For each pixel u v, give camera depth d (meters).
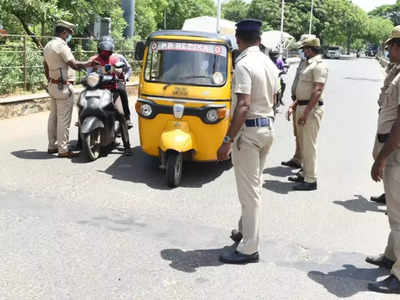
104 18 19.83
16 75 11.98
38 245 4.59
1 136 9.12
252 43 4.33
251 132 4.28
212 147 6.83
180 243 4.81
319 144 9.98
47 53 7.39
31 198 5.82
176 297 3.82
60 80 7.47
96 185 6.48
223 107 6.73
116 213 5.52
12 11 15.98
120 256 4.46
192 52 7.02
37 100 11.69
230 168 7.77
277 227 5.41
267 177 7.47
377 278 4.33
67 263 4.27
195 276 4.17
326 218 5.81
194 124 6.71
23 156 7.72
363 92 20.69
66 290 3.84
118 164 7.62
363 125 12.41
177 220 5.43
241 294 3.93
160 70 6.97
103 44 7.85
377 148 4.82
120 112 7.98
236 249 4.51
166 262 4.39
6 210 5.39
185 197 6.24
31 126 10.16
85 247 4.60
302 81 6.67
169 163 6.50
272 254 4.70
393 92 4.59
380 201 6.52
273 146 9.69
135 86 16.75
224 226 5.33
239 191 4.42
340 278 4.30
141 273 4.17
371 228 5.56
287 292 4.00
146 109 6.81
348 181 7.46
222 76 6.90
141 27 35.41
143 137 6.98
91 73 7.73
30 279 3.98
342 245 5.04
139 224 5.24
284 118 13.17
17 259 4.30
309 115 6.66
